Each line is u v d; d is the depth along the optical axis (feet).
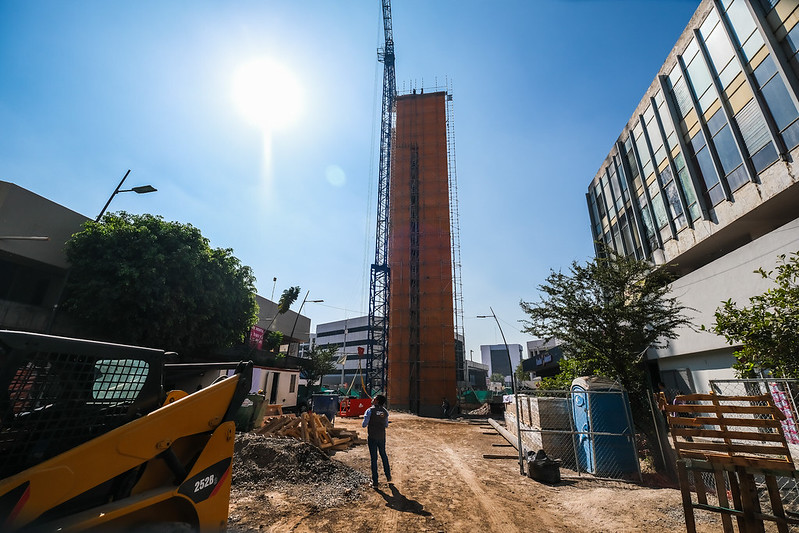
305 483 22.06
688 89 50.03
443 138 155.53
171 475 10.55
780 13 36.65
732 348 39.24
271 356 101.86
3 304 53.11
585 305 36.17
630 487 22.81
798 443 19.76
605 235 82.38
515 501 20.06
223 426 11.77
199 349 69.10
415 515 17.66
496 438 47.50
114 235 52.95
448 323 132.05
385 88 191.72
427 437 48.21
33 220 55.72
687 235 51.70
